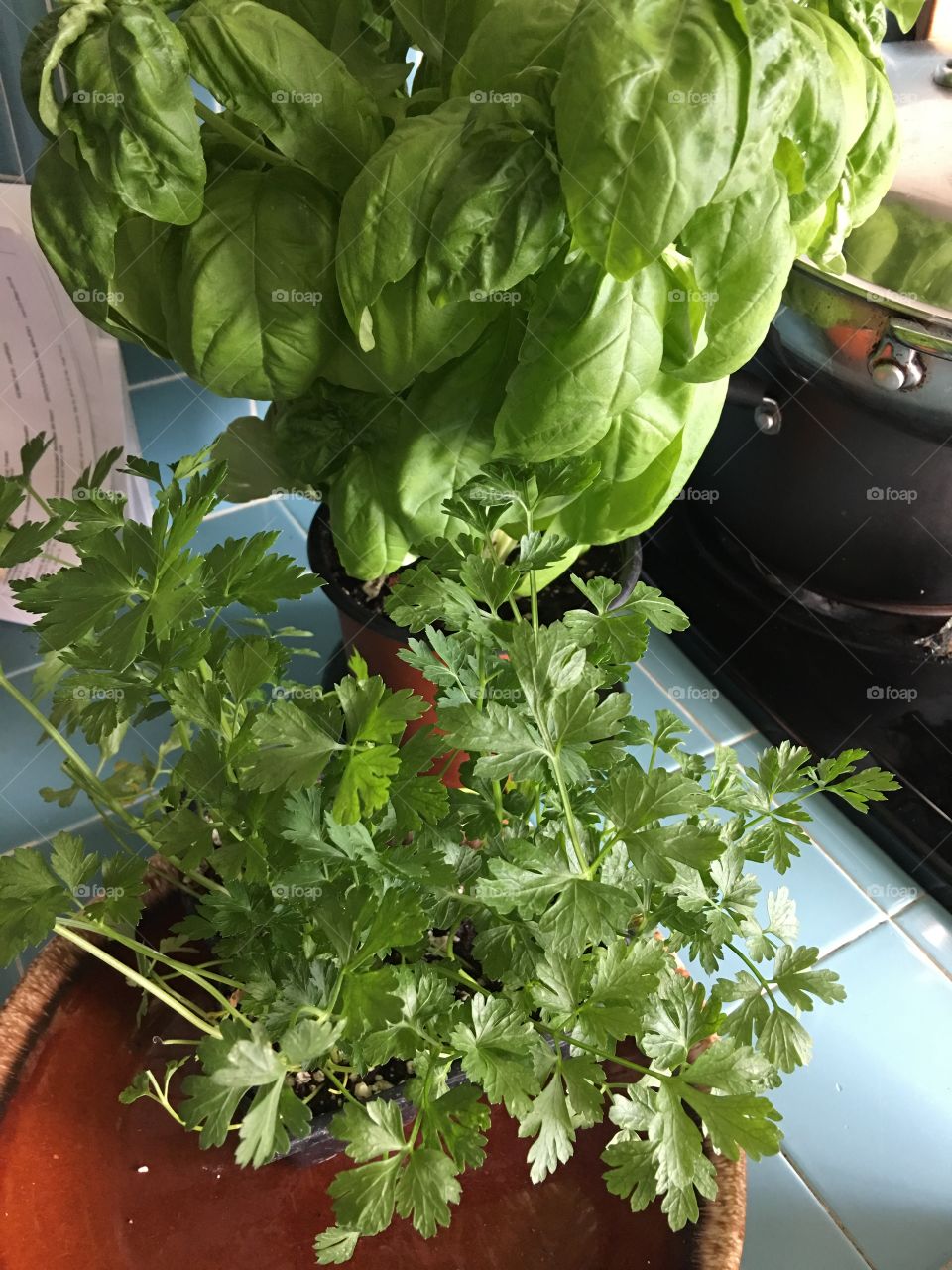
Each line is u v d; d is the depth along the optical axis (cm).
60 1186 45
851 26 50
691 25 36
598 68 36
